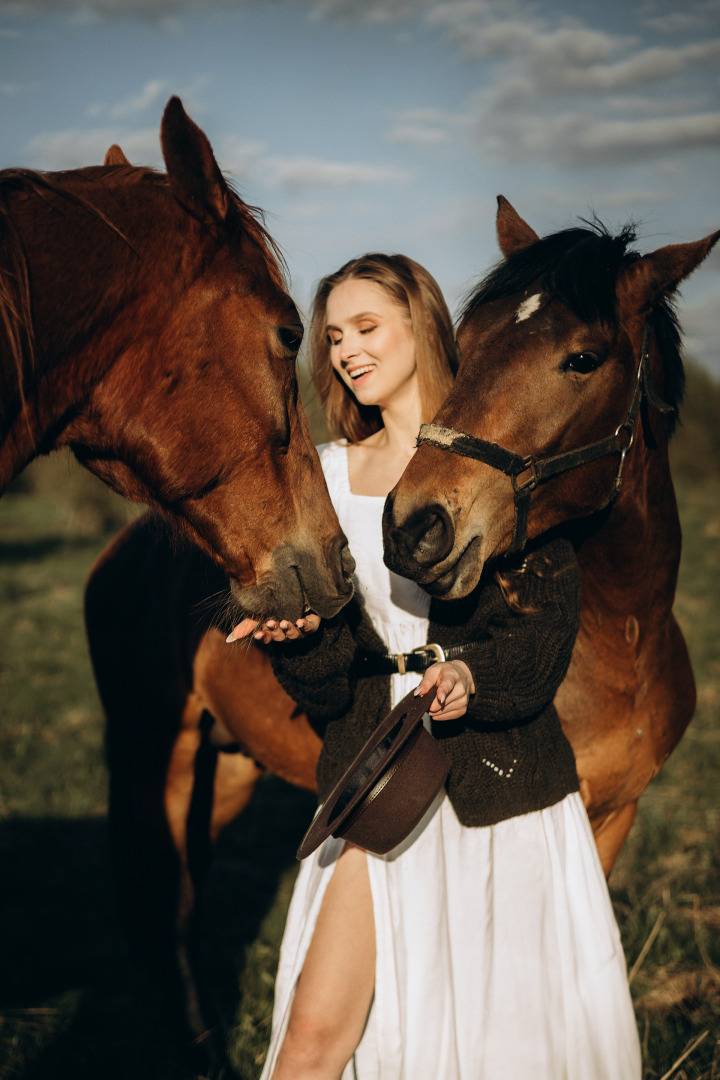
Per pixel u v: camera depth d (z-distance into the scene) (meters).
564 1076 1.50
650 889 3.14
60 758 4.52
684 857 3.44
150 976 2.54
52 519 18.78
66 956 2.89
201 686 2.34
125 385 1.44
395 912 1.43
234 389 1.46
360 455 1.85
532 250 1.68
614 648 1.85
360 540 1.72
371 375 1.80
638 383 1.71
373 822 1.39
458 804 1.51
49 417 1.40
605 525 1.79
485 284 1.71
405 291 1.76
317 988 1.42
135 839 2.54
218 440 1.47
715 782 4.16
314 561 1.56
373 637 1.66
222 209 1.41
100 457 1.54
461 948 1.47
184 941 2.53
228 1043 2.40
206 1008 2.48
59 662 6.62
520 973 1.48
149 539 2.54
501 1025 1.46
